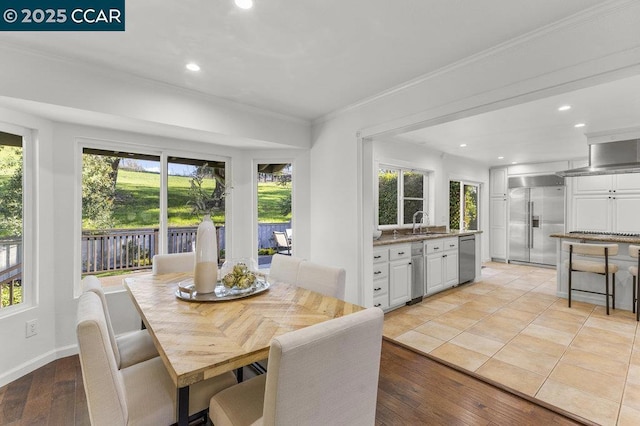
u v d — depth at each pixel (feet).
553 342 9.66
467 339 9.95
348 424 3.87
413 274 13.76
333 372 3.58
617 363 8.32
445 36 6.80
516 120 12.36
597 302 13.53
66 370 8.22
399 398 6.93
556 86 6.36
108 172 10.28
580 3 5.69
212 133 10.43
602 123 12.80
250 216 13.32
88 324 3.74
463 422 6.14
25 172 8.34
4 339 7.67
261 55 7.63
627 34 5.53
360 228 11.00
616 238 13.26
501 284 17.22
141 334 6.87
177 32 6.64
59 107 7.70
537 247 22.22
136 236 10.82
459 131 14.16
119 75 8.45
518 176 23.13
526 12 5.96
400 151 16.66
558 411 6.38
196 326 4.88
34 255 8.45
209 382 5.03
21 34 6.64
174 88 9.42
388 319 11.82
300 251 13.25
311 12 5.99
